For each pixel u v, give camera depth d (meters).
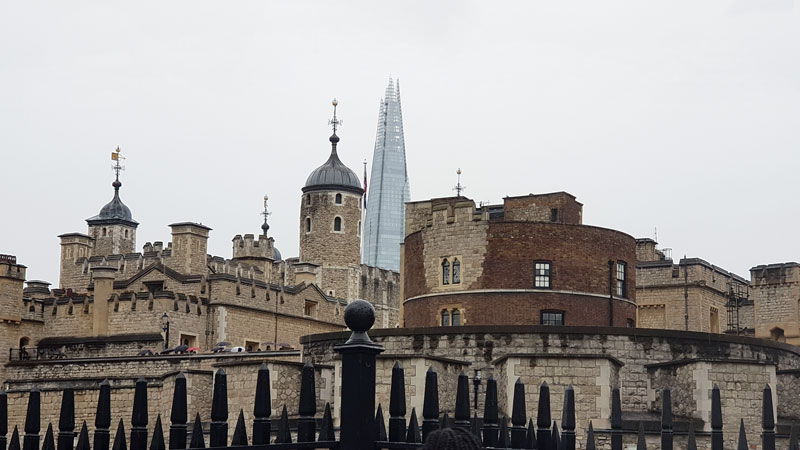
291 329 82.38
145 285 79.44
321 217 101.06
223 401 12.65
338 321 87.69
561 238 51.97
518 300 51.28
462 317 52.09
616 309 52.78
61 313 76.62
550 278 51.62
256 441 12.80
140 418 12.42
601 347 45.03
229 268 87.38
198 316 76.19
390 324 107.75
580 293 51.69
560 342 45.19
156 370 64.69
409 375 43.03
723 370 41.97
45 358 74.62
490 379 13.00
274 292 81.12
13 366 69.25
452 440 10.37
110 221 110.44
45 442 12.56
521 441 12.83
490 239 52.00
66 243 94.75
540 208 58.44
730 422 41.72
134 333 74.38
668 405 13.50
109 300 75.38
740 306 78.00
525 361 42.69
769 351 48.03
